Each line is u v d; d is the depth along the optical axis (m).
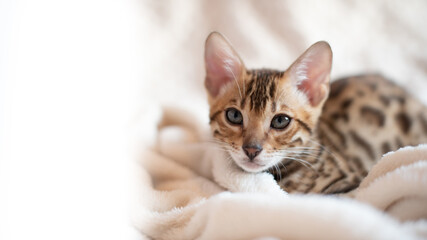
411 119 0.40
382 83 0.42
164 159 0.34
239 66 0.34
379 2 0.52
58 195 0.25
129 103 0.37
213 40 0.34
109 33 0.35
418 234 0.22
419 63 0.51
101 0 0.34
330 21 0.51
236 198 0.24
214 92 0.36
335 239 0.21
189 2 0.48
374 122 0.39
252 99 0.33
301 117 0.34
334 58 0.50
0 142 0.23
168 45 0.47
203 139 0.39
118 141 0.32
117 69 0.36
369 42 0.51
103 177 0.28
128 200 0.28
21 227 0.23
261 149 0.31
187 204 0.29
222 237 0.23
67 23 0.29
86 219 0.25
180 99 0.44
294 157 0.34
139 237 0.27
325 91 0.34
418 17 0.52
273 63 0.48
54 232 0.24
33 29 0.26
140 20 0.44
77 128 0.27
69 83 0.28
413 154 0.27
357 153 0.37
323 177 0.34
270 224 0.22
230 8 0.49
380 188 0.25
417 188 0.24
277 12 0.49
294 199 0.23
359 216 0.22
